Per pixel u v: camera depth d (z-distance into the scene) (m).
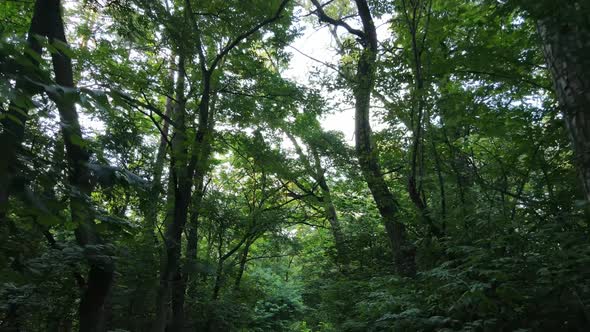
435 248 7.36
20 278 3.24
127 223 3.22
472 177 6.92
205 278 12.68
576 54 3.15
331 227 13.90
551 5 3.15
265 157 11.21
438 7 7.64
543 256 5.02
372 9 10.59
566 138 5.68
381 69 7.98
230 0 8.47
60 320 7.91
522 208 6.27
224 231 12.96
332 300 10.25
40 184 2.50
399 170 10.47
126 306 9.66
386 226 9.68
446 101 6.96
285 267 21.81
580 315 4.59
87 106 2.31
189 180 7.97
